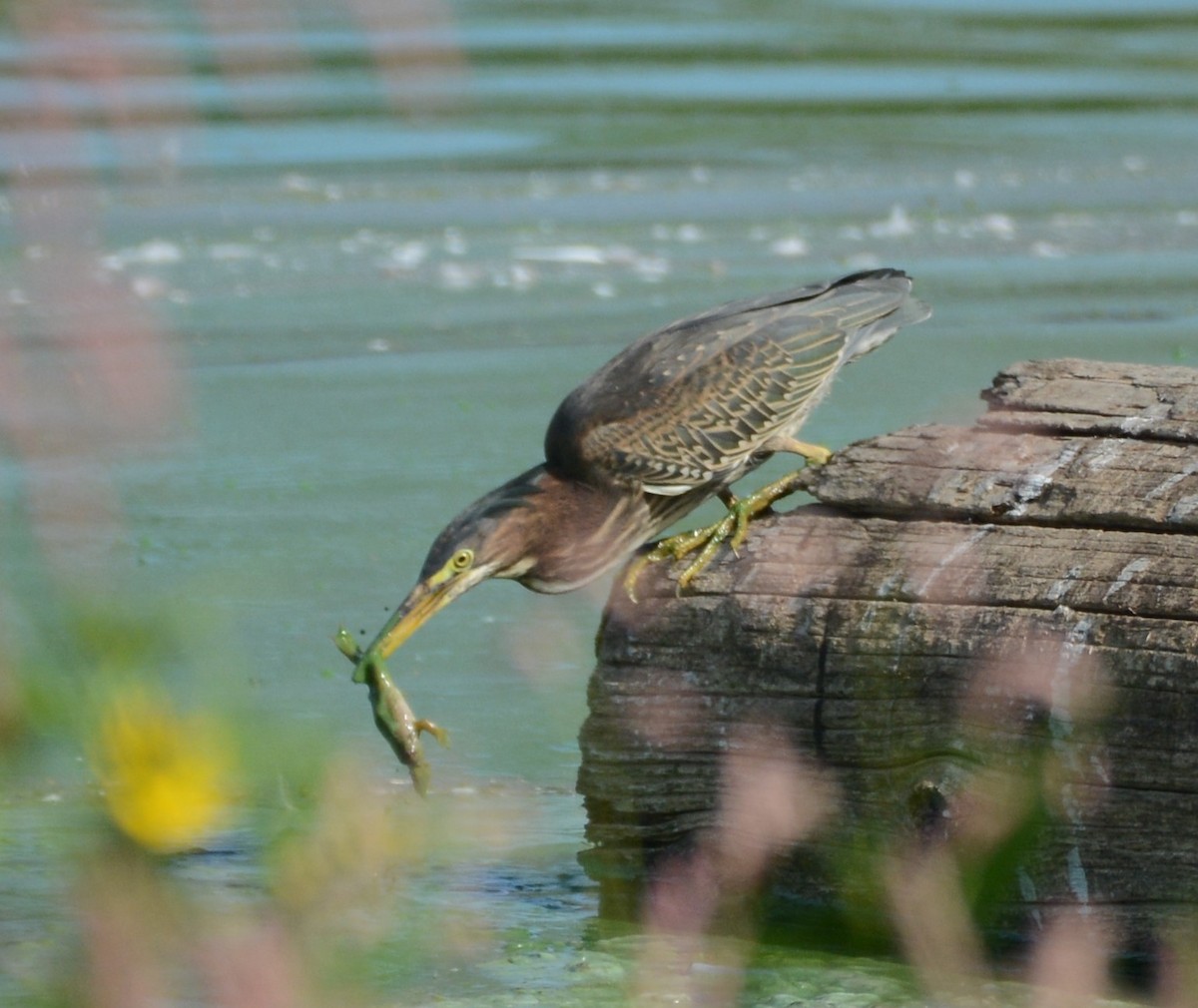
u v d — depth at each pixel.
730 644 8.60
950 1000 7.47
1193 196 29.53
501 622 13.51
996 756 7.84
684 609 8.75
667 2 44.31
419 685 12.22
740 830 8.56
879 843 8.19
